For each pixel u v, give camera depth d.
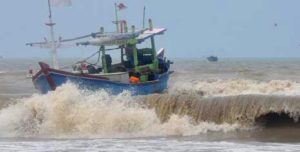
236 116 58.62
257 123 58.16
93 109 61.50
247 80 114.38
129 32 84.31
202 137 55.00
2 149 49.81
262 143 50.44
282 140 51.88
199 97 62.53
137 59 86.31
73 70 85.69
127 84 80.69
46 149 49.44
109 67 84.94
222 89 94.62
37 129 61.44
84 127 60.50
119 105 62.06
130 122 60.09
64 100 62.12
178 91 90.81
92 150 48.38
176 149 47.97
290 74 149.50
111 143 52.41
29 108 62.69
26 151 48.50
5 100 71.12
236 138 53.62
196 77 142.25
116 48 85.62
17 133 60.88
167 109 61.44
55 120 61.56
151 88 85.69
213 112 59.72
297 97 58.44
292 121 57.81
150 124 59.94
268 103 57.91
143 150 47.84
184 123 59.25
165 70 94.38
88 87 77.12
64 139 56.28
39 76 76.69
